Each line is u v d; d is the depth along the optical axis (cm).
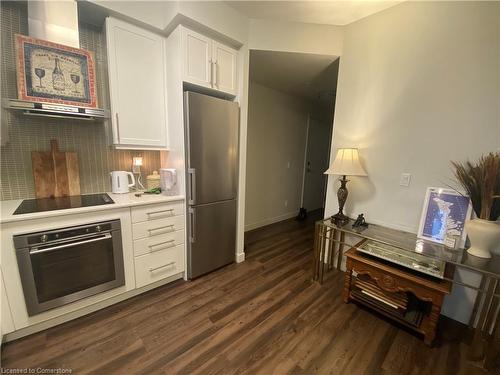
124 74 187
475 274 168
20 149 171
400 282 159
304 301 194
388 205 207
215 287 211
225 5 200
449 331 166
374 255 177
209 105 206
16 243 135
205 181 213
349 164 202
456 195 170
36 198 179
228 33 206
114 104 184
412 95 186
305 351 145
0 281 132
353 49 218
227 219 240
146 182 235
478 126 160
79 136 196
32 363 131
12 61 162
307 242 326
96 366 130
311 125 462
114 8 170
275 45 225
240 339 152
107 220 168
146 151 233
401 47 188
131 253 183
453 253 157
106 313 172
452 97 168
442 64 170
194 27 191
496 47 150
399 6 187
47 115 162
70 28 160
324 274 238
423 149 184
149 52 199
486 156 158
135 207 180
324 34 224
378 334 160
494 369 135
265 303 190
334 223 215
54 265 150
